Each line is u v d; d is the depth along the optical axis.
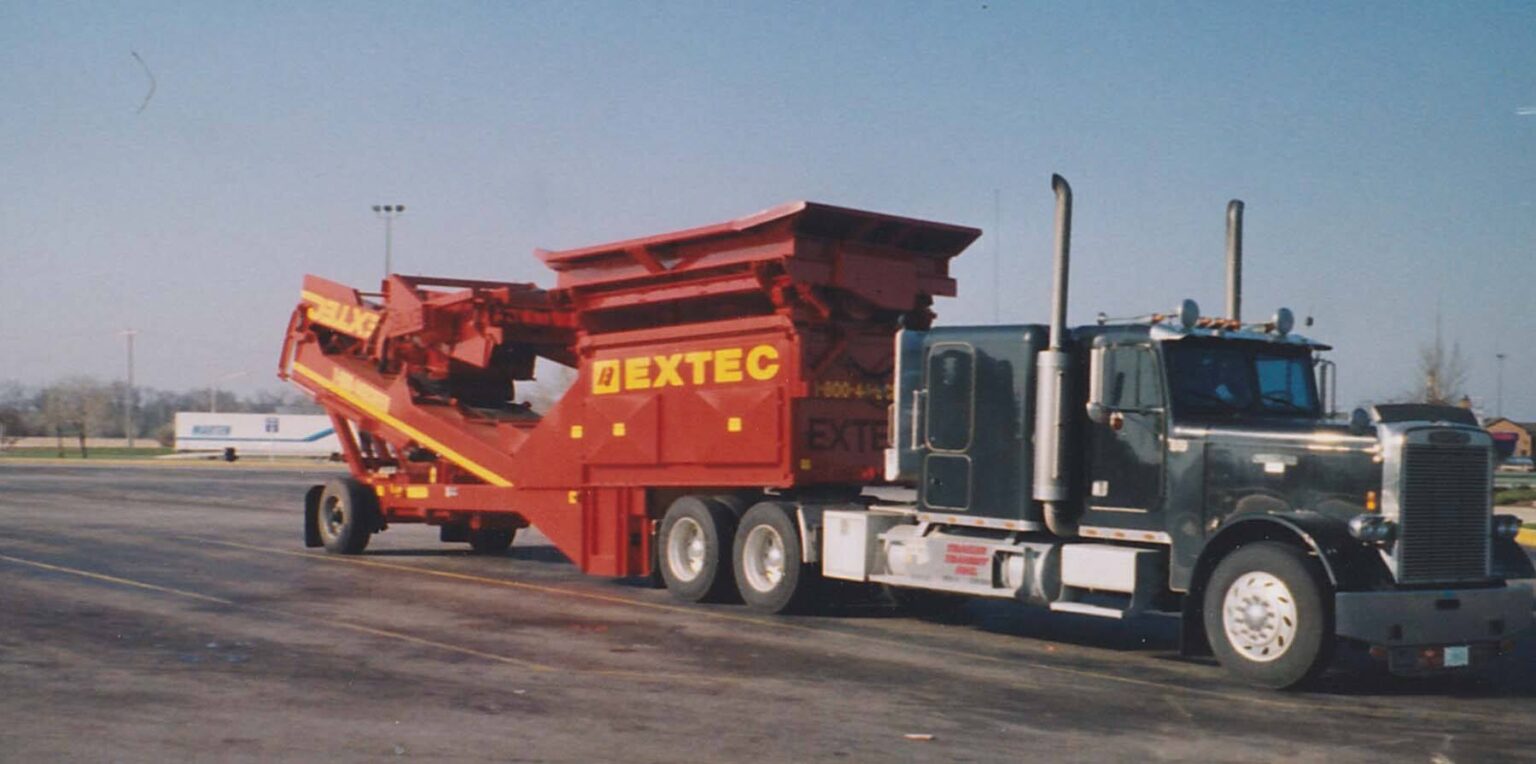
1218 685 10.12
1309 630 9.67
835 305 14.04
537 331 17.62
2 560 18.47
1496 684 10.48
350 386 19.92
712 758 7.50
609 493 15.86
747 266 14.02
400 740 7.81
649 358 15.39
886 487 14.99
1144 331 11.27
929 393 12.73
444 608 13.84
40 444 118.75
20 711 8.52
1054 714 8.90
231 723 8.23
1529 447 77.12
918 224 14.20
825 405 14.03
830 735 8.12
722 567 14.34
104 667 10.12
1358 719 8.97
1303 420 11.16
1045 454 11.62
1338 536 9.88
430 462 19.33
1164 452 11.10
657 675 10.07
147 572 17.06
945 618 13.90
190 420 81.31
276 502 34.19
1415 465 9.89
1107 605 11.30
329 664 10.36
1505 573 10.44
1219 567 10.29
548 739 7.89
